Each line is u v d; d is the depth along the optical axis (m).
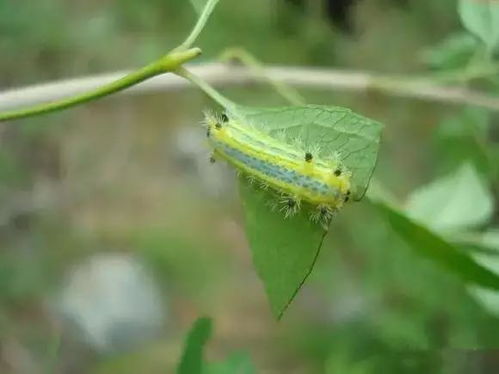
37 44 0.32
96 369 0.30
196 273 0.34
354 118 0.11
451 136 0.20
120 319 0.31
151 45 0.34
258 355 0.30
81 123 0.36
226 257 0.34
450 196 0.16
